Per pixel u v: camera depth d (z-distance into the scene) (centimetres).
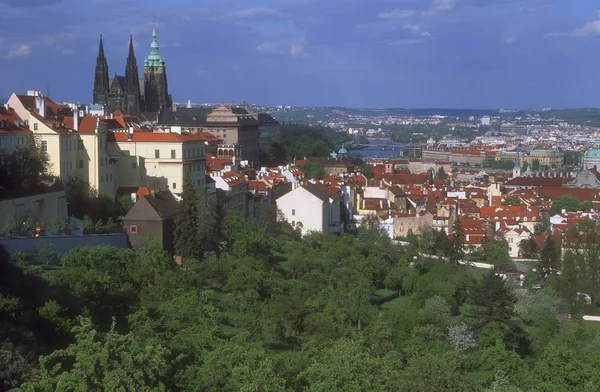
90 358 10431
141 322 15300
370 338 18188
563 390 16012
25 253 19925
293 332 18912
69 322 14462
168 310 16138
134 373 10519
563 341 19912
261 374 11956
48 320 14375
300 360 14462
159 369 11106
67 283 16888
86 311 15562
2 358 11544
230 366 12431
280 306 18838
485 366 17462
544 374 16912
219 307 19350
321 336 18038
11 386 11244
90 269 17850
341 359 13225
